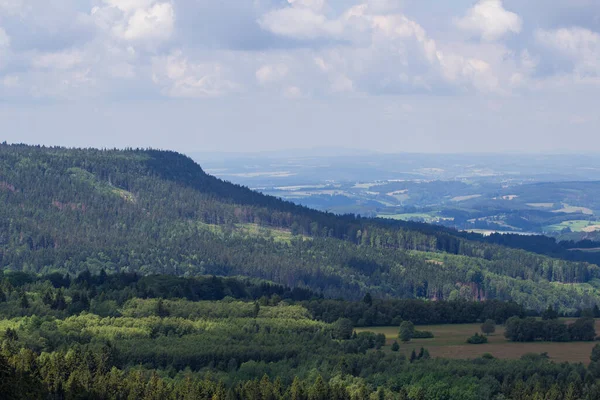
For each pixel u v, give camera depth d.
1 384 192.88
